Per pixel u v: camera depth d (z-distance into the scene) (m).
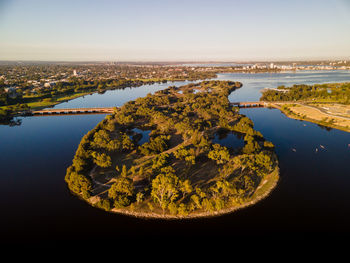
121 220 102.81
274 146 173.75
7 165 158.38
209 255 85.88
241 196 113.00
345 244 90.12
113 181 129.25
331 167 148.62
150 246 90.25
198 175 133.50
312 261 82.94
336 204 112.81
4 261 83.31
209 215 103.81
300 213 106.69
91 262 83.31
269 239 93.00
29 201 118.25
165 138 178.12
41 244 91.38
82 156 144.88
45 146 193.62
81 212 108.94
